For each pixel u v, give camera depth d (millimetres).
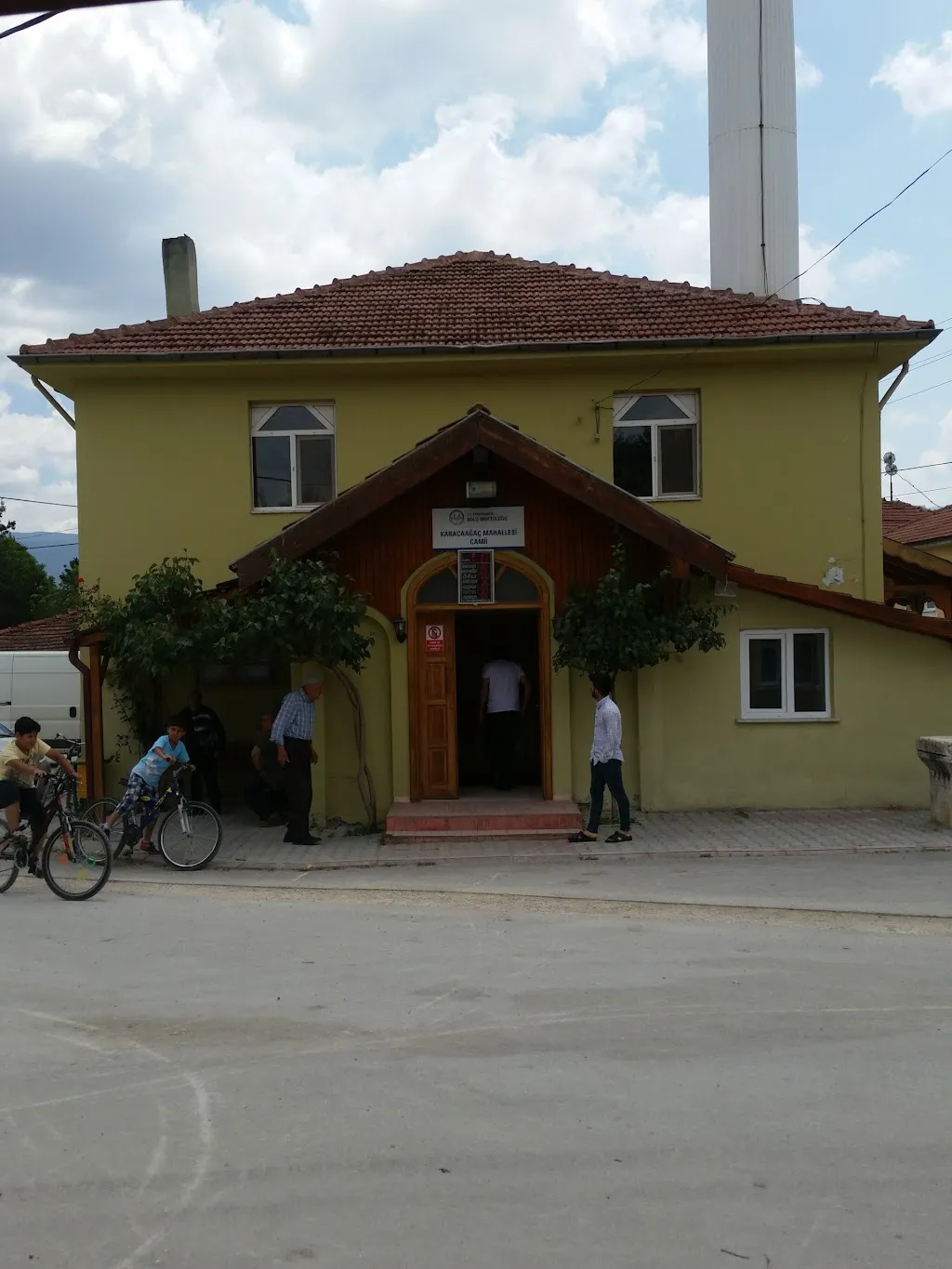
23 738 10547
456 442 12766
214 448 15953
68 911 9609
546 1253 3805
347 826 13820
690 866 11250
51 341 15828
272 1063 5676
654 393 16016
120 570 15938
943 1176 4355
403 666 13742
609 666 13055
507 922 8875
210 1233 3967
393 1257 3791
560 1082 5355
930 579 19750
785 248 19734
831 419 15875
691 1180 4336
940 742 12766
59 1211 4141
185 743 14734
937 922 8680
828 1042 5887
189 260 20062
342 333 16125
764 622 14078
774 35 19688
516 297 17578
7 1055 5859
